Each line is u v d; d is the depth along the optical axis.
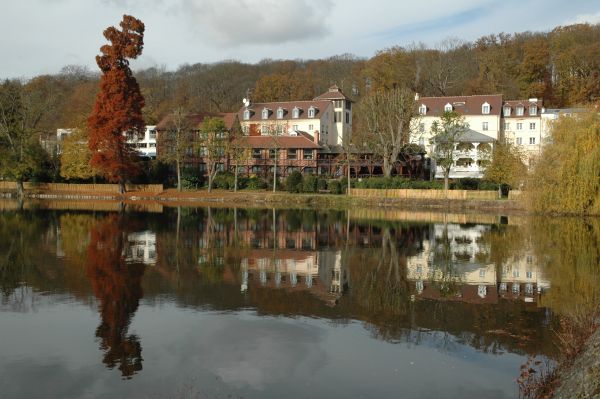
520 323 16.98
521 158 64.31
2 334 15.82
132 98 73.25
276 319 17.47
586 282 22.72
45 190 79.94
